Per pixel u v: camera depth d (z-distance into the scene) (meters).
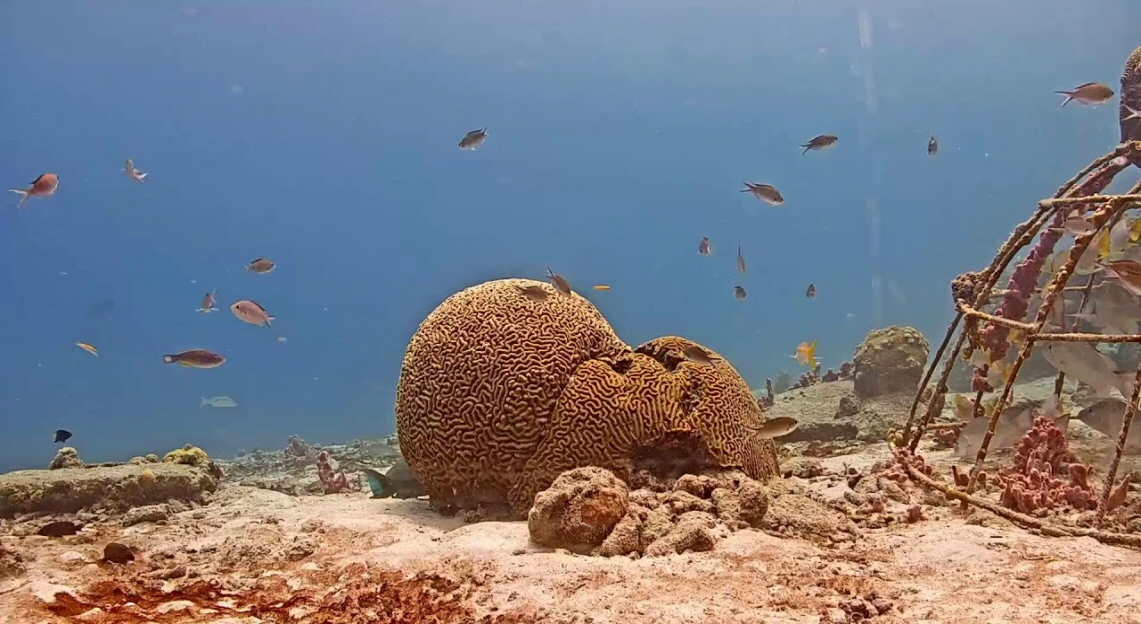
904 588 4.07
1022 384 13.29
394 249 105.12
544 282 6.78
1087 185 7.69
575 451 5.73
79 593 4.67
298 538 5.66
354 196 100.00
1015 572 4.18
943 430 8.84
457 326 6.32
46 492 6.83
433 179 99.94
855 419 10.77
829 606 3.88
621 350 6.36
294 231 100.38
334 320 105.56
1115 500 5.30
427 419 6.15
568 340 6.15
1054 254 7.98
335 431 42.03
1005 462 7.43
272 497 7.64
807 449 10.14
